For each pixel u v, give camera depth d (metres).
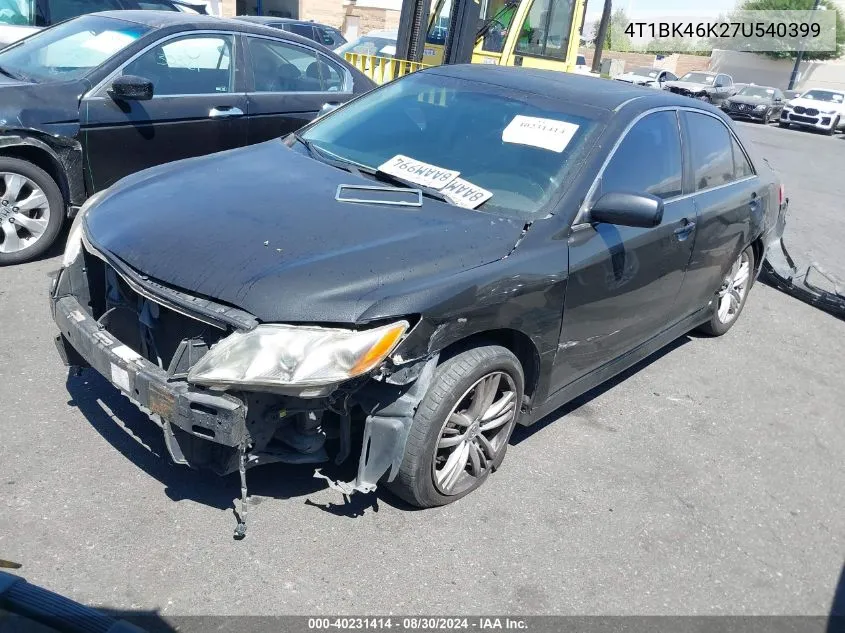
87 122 5.18
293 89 6.45
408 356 2.70
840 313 6.60
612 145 3.65
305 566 2.77
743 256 5.46
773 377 5.15
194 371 2.54
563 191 3.43
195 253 2.79
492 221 3.24
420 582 2.78
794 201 11.87
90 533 2.79
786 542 3.38
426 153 3.73
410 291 2.72
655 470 3.77
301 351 2.52
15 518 2.81
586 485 3.54
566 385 3.70
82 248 3.25
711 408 4.55
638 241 3.74
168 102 5.58
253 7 28.94
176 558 2.72
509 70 4.40
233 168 3.68
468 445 3.18
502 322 3.04
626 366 4.25
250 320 2.54
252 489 3.12
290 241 2.87
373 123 4.07
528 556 3.00
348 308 2.61
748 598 2.99
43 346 4.07
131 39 5.55
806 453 4.20
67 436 3.31
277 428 2.83
